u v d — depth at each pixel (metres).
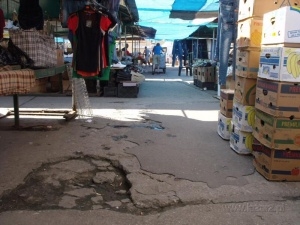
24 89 4.09
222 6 6.86
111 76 9.25
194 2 8.63
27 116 6.46
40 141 4.71
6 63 4.48
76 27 4.95
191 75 18.16
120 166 3.79
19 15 5.14
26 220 2.60
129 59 15.51
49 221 2.59
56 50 5.73
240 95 4.20
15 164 3.76
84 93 7.04
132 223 2.59
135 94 9.22
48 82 7.96
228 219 2.66
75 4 5.18
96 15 4.97
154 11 10.02
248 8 3.97
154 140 4.83
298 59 3.17
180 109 7.45
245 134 4.14
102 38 5.08
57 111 6.73
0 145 4.50
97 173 3.65
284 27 3.12
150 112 7.00
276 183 3.36
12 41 4.70
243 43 4.11
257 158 3.66
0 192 3.04
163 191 3.12
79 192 3.18
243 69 4.11
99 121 6.05
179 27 13.67
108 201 3.00
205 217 2.68
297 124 3.29
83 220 2.62
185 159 4.02
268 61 3.42
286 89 3.22
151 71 21.36
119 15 10.55
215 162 3.94
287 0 3.84
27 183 3.33
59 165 3.83
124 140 4.80
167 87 12.23
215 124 5.97
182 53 18.47
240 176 3.52
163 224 2.58
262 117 3.57
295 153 3.35
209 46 17.41
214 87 11.46
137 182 3.31
